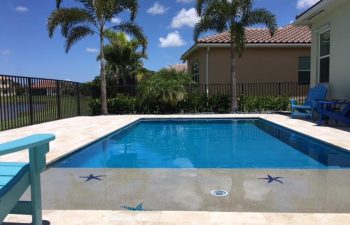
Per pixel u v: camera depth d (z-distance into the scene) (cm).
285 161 583
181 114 1413
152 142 821
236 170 503
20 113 997
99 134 827
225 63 1722
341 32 976
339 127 884
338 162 562
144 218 291
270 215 295
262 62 1741
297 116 1183
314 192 393
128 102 1491
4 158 539
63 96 1289
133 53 2488
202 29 1389
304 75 1761
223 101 1492
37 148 260
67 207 352
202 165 557
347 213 310
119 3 1412
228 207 347
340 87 990
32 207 260
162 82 1434
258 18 1375
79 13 1384
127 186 423
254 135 909
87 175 480
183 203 361
